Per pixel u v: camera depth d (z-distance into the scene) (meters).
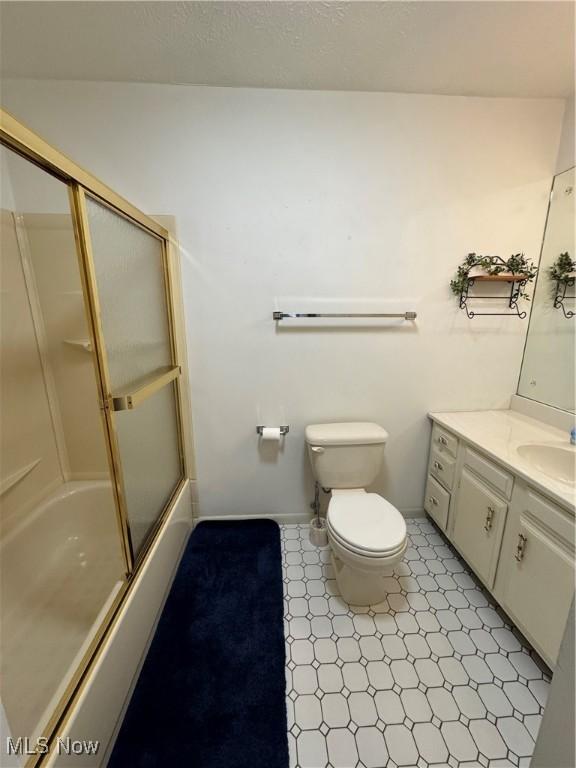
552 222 1.75
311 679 1.24
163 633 1.39
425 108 1.62
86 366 1.80
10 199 1.53
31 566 1.52
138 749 1.02
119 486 1.23
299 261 1.74
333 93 1.58
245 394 1.90
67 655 1.15
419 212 1.72
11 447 1.55
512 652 1.34
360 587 1.52
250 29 1.21
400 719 1.12
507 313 1.88
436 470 1.96
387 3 1.11
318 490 1.95
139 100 1.53
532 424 1.79
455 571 1.75
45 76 1.46
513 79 1.50
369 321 1.84
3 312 1.51
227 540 1.93
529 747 1.05
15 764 0.70
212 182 1.63
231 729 1.08
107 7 1.12
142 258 1.47
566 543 1.11
